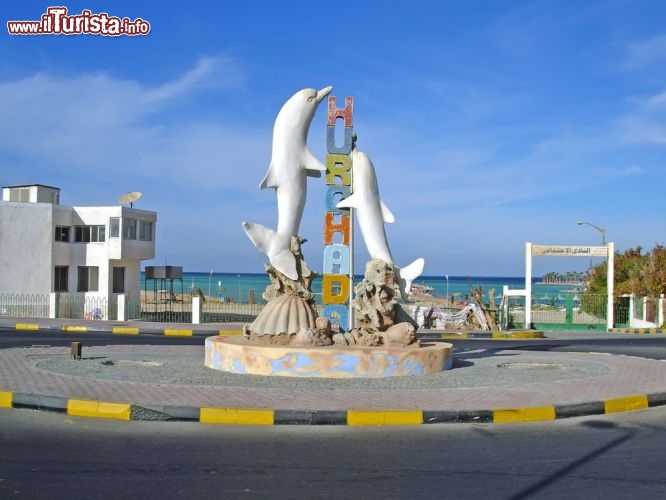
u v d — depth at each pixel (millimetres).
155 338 23016
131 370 13031
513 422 9695
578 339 25906
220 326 27375
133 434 8664
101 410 9594
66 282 33906
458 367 14305
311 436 8719
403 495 6395
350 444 8328
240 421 9391
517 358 16406
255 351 12602
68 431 8734
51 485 6535
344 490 6516
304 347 12734
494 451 8055
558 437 8797
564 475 7082
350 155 14508
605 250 30203
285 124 14062
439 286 95500
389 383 11875
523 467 7375
